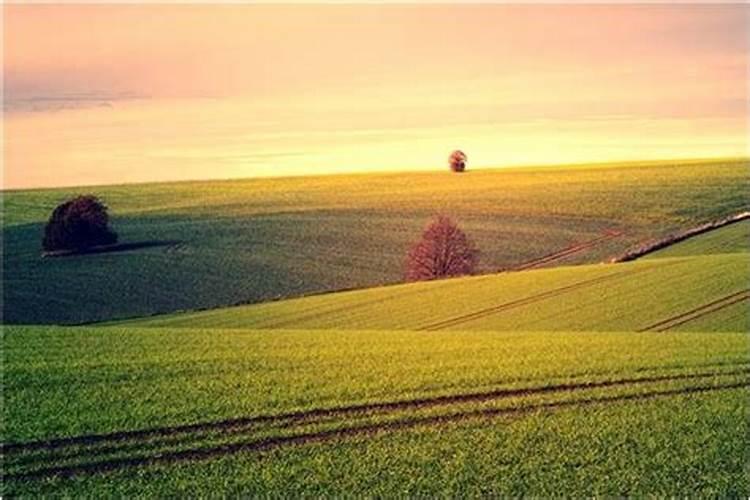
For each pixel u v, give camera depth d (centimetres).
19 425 1383
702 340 1764
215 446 1324
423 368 1586
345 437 1345
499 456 1298
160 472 1265
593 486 1230
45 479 1249
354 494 1220
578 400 1448
